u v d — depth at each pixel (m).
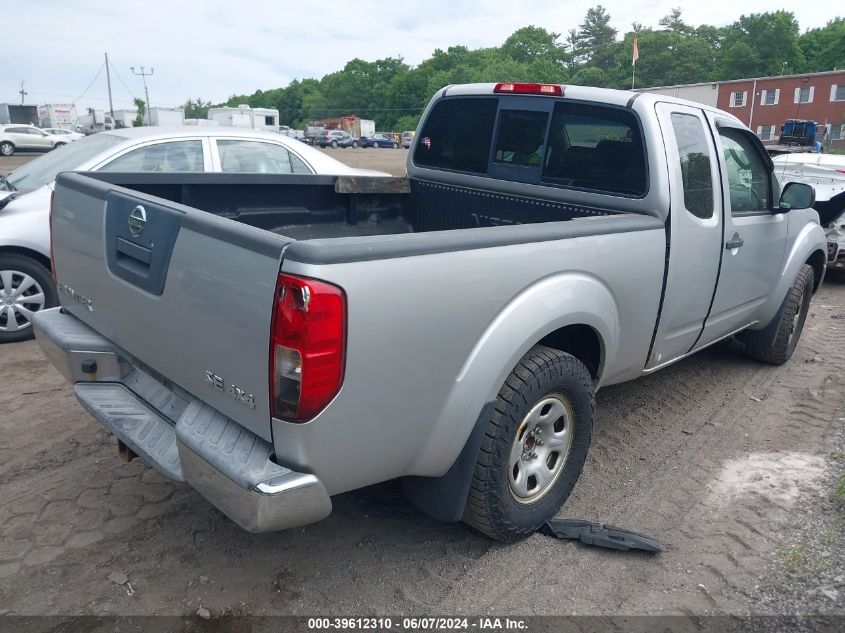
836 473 3.91
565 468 3.39
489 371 2.80
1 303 5.79
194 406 2.72
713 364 5.71
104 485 3.67
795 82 60.50
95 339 3.27
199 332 2.58
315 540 3.26
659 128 3.68
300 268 2.21
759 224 4.61
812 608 2.86
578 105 3.95
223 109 52.69
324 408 2.32
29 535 3.23
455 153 4.66
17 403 4.69
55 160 6.42
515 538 3.21
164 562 3.07
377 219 4.89
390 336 2.43
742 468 4.00
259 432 2.43
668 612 2.84
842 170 8.45
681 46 118.00
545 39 144.62
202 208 4.14
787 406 4.90
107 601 2.83
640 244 3.50
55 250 3.56
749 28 110.81
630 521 3.48
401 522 3.41
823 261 5.85
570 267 3.11
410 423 2.63
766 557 3.18
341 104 148.25
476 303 2.71
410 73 139.88
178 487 3.67
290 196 4.46
